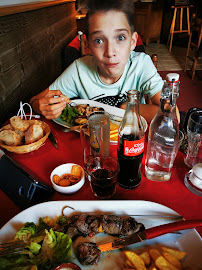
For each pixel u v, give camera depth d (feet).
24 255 1.72
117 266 1.73
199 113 3.05
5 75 5.23
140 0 18.30
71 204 2.14
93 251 1.74
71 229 1.92
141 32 19.97
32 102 4.18
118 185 2.48
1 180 2.49
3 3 5.13
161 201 2.26
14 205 2.30
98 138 2.74
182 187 2.41
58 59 10.25
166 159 2.55
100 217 2.00
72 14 12.88
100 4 3.14
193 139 2.76
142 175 2.61
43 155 3.00
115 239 1.92
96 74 4.72
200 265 1.66
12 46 5.56
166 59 16.47
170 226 1.81
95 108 3.95
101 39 3.47
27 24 6.51
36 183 2.19
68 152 3.04
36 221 2.03
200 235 1.92
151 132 2.66
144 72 4.69
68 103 3.88
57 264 1.68
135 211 2.08
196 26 12.57
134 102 2.32
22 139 3.07
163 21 19.86
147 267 1.71
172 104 2.30
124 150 2.24
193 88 12.01
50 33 8.89
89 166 2.43
